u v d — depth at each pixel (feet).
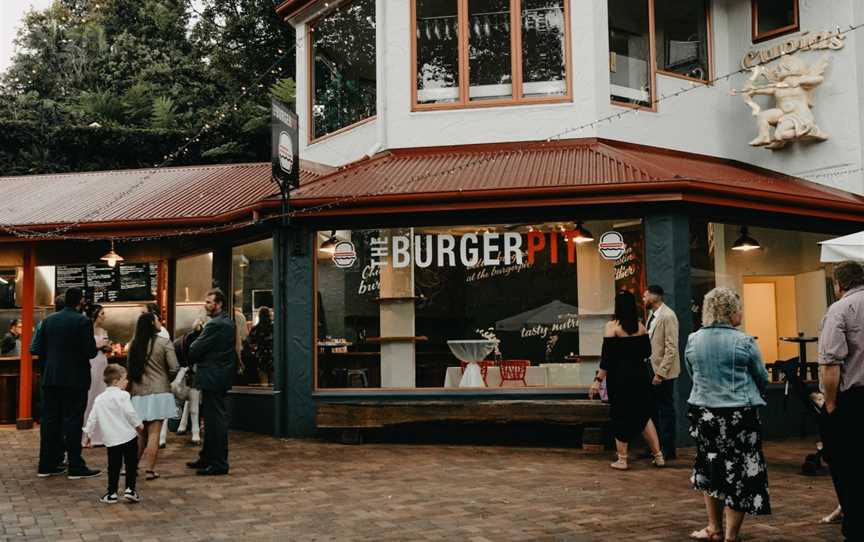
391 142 40.65
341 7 45.34
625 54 40.70
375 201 33.94
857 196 40.04
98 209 40.73
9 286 48.78
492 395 34.01
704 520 20.10
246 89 77.97
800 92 41.75
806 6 42.42
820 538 18.25
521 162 36.55
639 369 27.14
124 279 47.34
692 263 34.37
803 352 38.14
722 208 35.04
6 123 73.97
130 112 81.46
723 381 17.33
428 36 41.01
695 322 34.19
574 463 28.55
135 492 22.65
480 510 21.27
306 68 47.16
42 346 26.89
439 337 34.99
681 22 43.27
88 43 97.50
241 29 87.71
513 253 34.76
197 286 43.32
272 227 35.83
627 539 18.35
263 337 37.78
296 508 21.71
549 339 34.24
